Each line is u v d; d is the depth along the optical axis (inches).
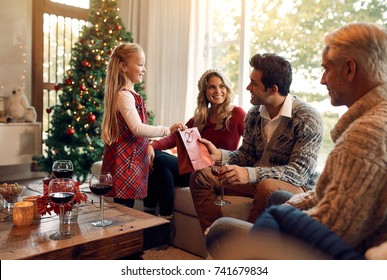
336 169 38.8
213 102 107.0
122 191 99.0
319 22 140.9
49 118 207.8
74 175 177.2
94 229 65.0
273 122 84.4
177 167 108.9
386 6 121.0
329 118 137.5
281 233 32.0
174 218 107.1
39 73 200.8
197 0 180.4
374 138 37.5
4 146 174.9
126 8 209.5
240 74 168.2
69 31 212.2
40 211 67.7
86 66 168.9
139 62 101.4
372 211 38.0
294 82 150.0
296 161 77.2
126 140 100.1
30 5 196.7
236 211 85.4
